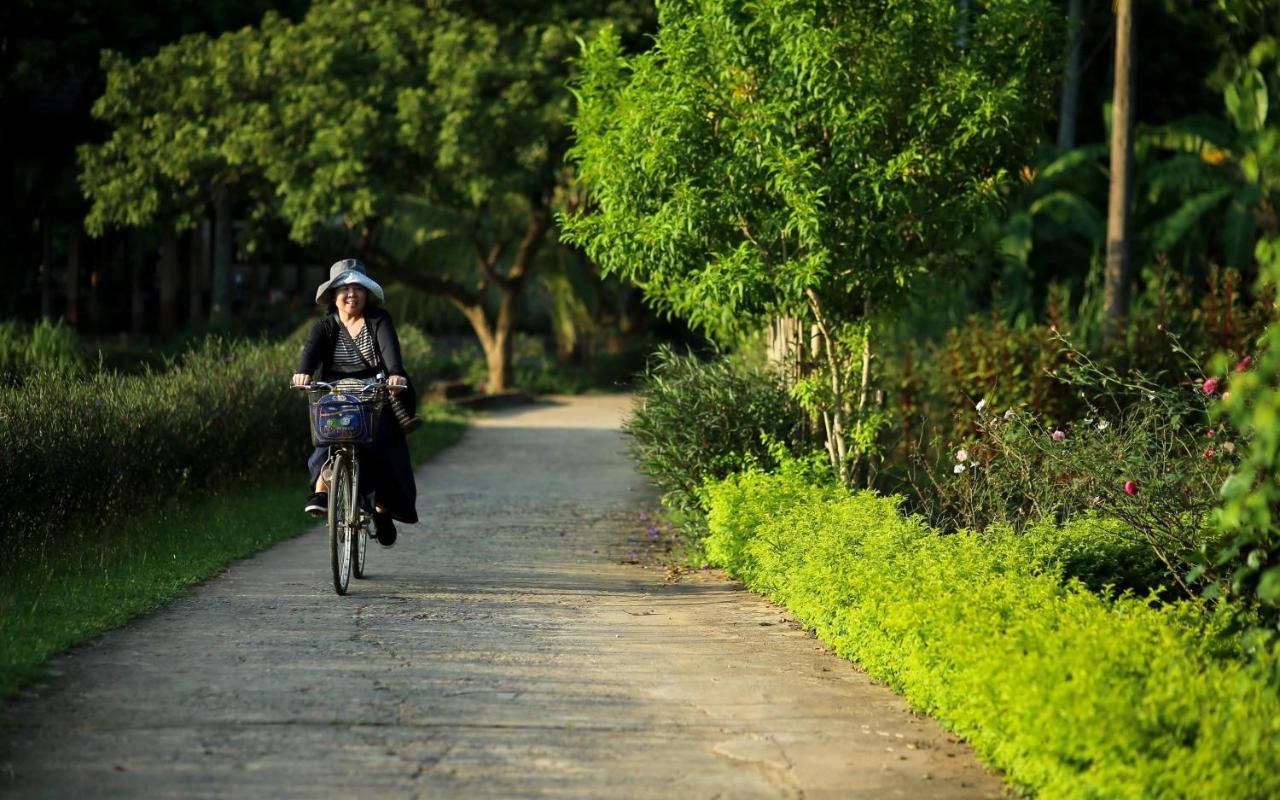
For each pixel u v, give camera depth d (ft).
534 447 189.67
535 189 265.95
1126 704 41.19
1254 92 49.42
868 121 90.63
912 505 100.89
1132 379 125.08
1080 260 261.65
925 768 47.32
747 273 90.94
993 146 94.53
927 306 113.60
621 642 67.31
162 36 262.47
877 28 94.73
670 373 107.76
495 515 122.62
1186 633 50.57
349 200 241.76
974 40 98.12
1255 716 40.45
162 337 317.22
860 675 61.05
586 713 53.01
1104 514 75.77
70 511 93.97
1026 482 83.05
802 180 89.45
